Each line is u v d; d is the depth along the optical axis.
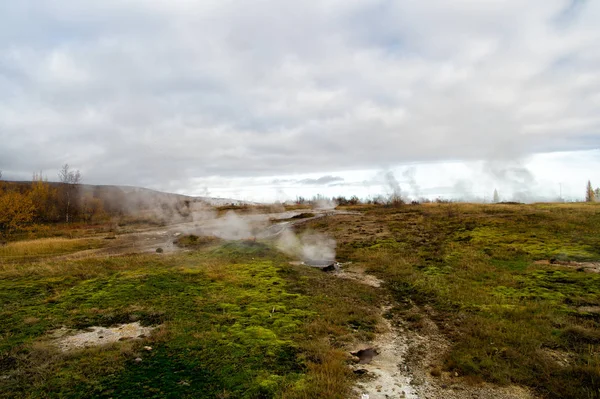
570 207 28.28
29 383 6.06
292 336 8.20
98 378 6.24
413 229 23.83
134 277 13.18
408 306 11.16
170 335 8.05
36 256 21.12
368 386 6.42
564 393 6.03
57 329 8.55
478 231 21.34
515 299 10.79
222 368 6.65
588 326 8.65
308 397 5.75
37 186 49.09
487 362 7.10
